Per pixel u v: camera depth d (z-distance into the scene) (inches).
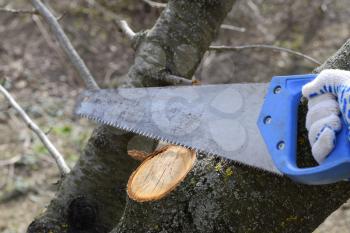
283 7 139.0
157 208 38.0
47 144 52.8
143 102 41.8
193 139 39.1
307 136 35.3
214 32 48.3
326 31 134.0
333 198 36.4
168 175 38.1
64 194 48.9
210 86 39.4
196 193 37.5
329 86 33.8
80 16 135.6
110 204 48.6
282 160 34.7
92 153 48.5
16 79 122.1
